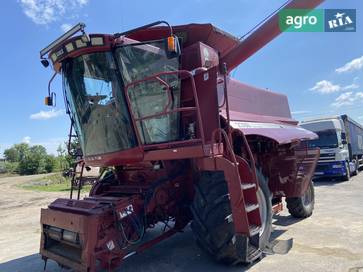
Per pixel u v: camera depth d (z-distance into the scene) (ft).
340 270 14.56
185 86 17.25
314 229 21.58
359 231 20.59
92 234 13.43
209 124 16.03
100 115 16.28
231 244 14.66
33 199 53.88
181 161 17.90
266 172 21.65
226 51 21.97
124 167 19.48
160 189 16.67
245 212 13.85
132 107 15.58
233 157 14.32
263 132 18.53
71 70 16.43
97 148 16.94
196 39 20.30
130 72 15.62
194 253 18.11
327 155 50.57
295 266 15.25
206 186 15.23
